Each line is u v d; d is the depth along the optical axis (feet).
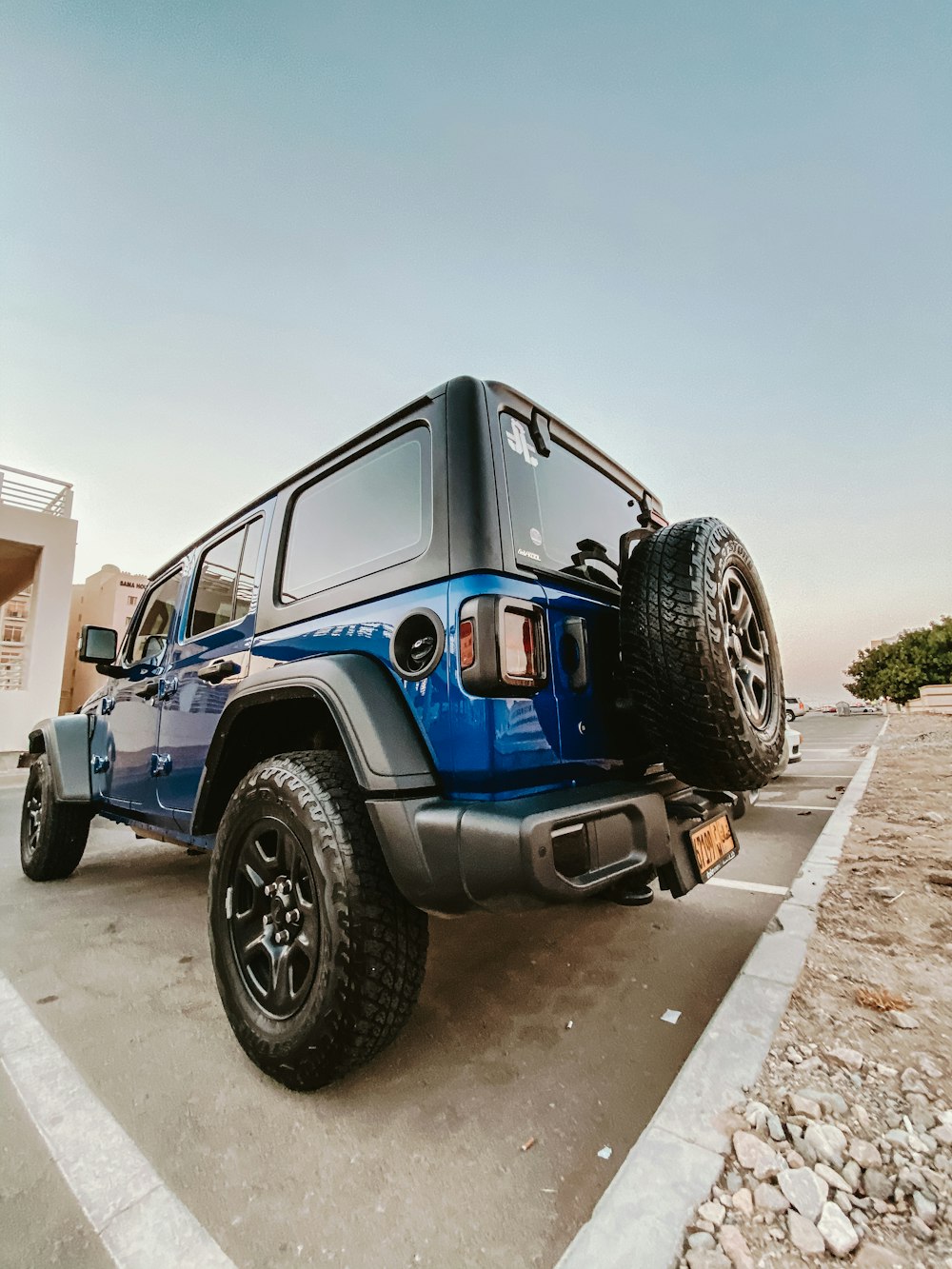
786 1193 3.64
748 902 9.59
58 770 11.22
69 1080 5.41
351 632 5.75
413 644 5.20
